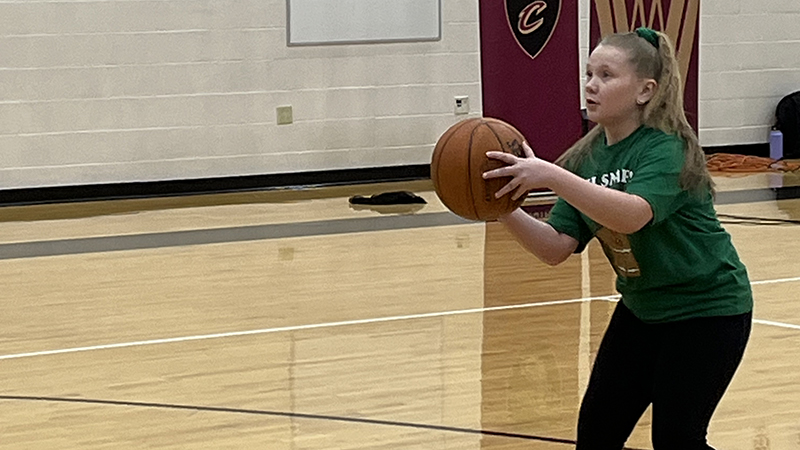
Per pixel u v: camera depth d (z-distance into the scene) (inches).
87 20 370.9
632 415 108.3
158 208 358.9
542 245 108.5
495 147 103.2
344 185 402.9
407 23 407.8
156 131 382.9
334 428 156.6
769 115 460.1
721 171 418.9
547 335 208.7
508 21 345.1
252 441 151.1
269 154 397.1
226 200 373.1
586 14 431.2
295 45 394.6
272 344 203.8
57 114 371.6
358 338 207.3
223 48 387.2
